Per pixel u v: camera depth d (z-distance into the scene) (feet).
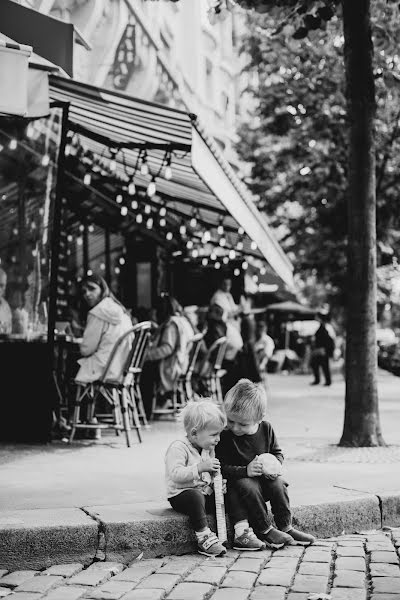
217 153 31.94
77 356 38.88
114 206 58.95
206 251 71.72
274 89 75.66
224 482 19.92
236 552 19.25
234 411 20.11
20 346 34.17
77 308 50.62
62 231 54.85
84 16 59.77
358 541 20.34
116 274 67.56
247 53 73.72
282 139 90.33
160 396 47.34
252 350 56.39
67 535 18.16
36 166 37.45
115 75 71.05
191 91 96.63
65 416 38.81
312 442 34.81
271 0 36.68
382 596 15.56
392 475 25.59
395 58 42.39
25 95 21.08
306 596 15.70
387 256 82.64
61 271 54.85
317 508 20.92
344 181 80.28
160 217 60.85
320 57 71.51
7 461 28.66
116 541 18.52
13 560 17.76
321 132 75.77
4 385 34.17
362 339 33.37
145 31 69.41
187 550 19.16
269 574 17.25
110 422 36.68
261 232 48.67
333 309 93.35
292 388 87.61
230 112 120.57
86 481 24.41
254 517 19.53
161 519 18.95
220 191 34.58
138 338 33.55
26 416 34.06
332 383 101.14
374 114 34.04
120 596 15.76
